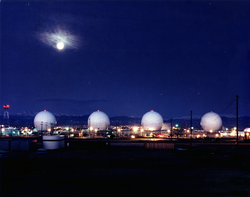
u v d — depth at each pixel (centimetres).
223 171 3638
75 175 3178
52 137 7619
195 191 2386
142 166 4059
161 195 2233
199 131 16700
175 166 4122
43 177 3027
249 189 2483
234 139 13838
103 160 4853
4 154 6103
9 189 2423
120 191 2356
